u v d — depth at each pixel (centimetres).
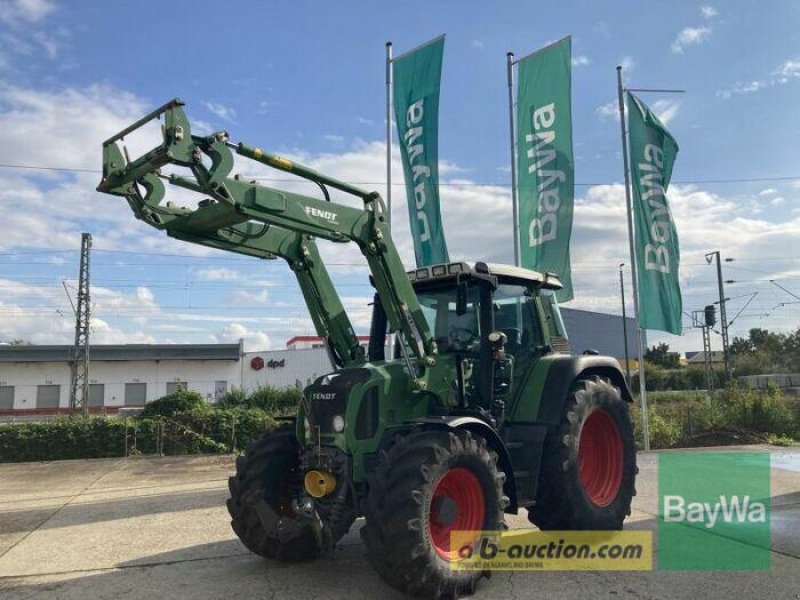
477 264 534
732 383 1755
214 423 1606
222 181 424
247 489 505
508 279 589
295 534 509
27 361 4534
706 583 462
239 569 523
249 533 512
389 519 408
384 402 484
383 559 410
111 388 4678
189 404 1850
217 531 669
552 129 1168
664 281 1276
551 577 479
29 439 1491
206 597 458
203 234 492
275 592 463
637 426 1388
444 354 546
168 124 404
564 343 660
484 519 455
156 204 468
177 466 1273
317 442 479
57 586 496
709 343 3816
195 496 895
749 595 437
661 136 1304
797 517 654
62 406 4588
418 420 453
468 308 566
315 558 540
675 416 1541
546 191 1164
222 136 430
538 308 618
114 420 1571
